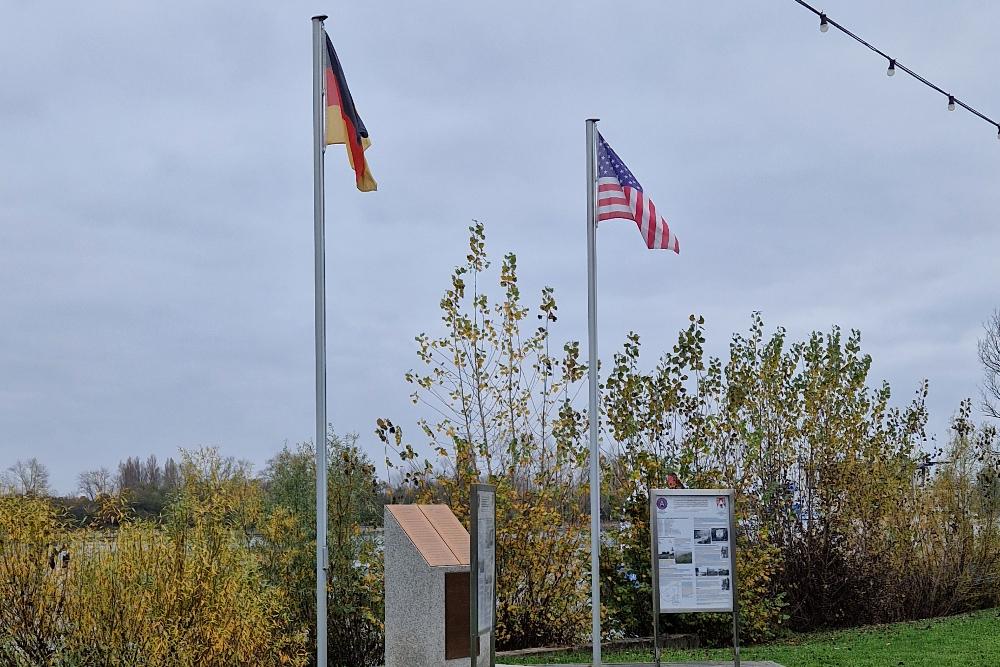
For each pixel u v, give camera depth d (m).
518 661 16.05
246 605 12.64
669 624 18.30
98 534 11.84
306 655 14.30
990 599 23.31
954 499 22.72
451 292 18.11
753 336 20.89
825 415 21.05
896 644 16.77
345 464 15.96
